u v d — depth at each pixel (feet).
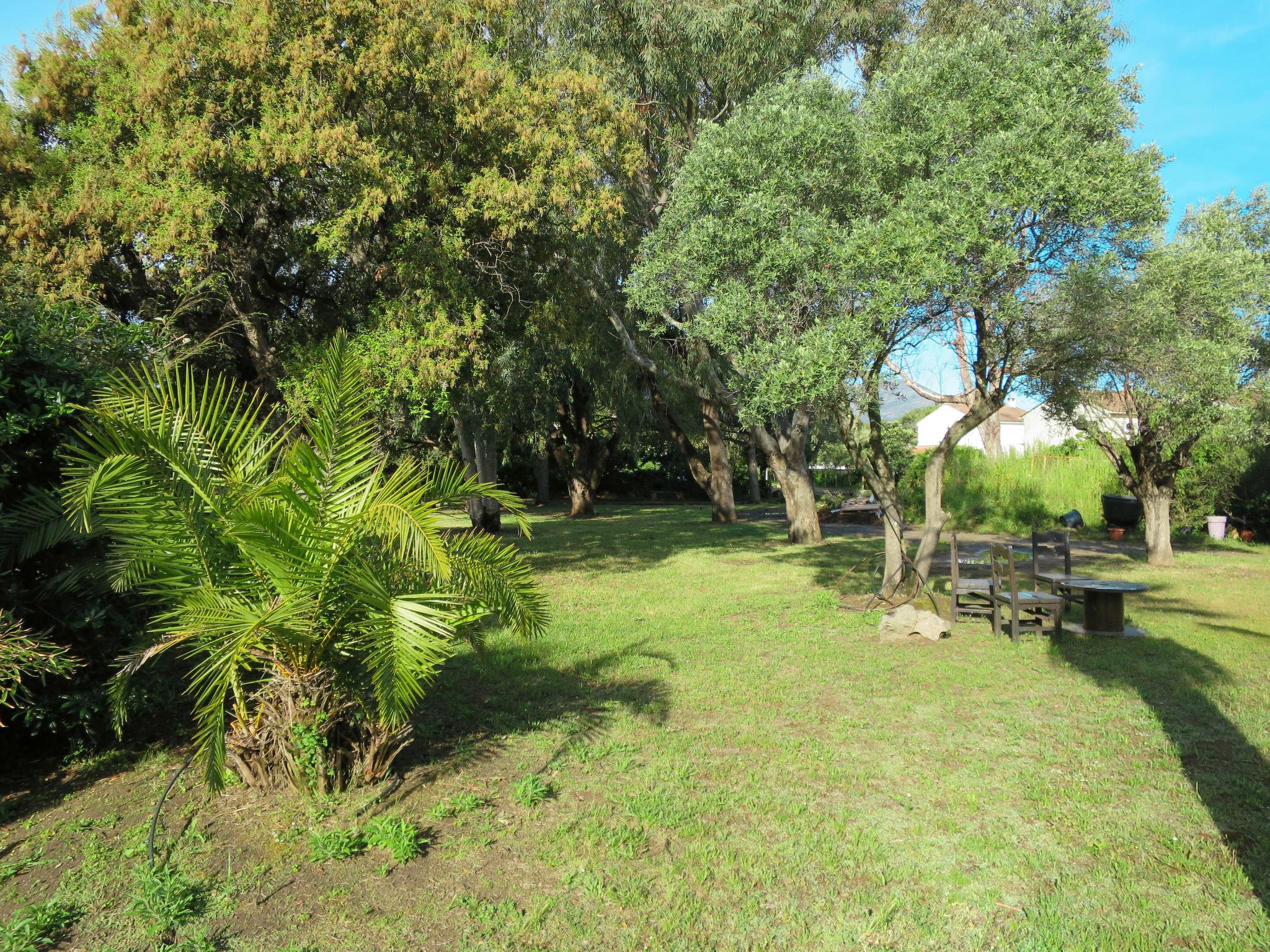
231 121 37.19
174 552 14.34
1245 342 41.14
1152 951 10.42
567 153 41.29
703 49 47.47
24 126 38.83
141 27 37.81
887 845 13.46
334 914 11.53
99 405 15.11
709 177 33.14
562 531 80.23
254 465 16.05
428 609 13.99
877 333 30.60
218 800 15.34
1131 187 26.11
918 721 19.66
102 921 11.42
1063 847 13.34
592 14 49.42
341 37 38.11
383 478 16.08
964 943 10.82
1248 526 62.95
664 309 37.52
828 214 31.96
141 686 17.69
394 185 37.29
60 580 16.71
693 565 51.62
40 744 18.15
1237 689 22.03
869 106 32.68
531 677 24.00
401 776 16.51
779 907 11.70
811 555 56.75
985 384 32.22
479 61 40.04
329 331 45.34
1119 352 30.22
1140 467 48.78
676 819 14.37
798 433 63.93
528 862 13.03
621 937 11.01
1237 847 13.21
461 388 47.29
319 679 15.33
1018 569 46.52
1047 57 28.81
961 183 27.76
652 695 22.00
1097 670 24.25
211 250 34.55
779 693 22.04
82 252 34.12
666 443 127.34
